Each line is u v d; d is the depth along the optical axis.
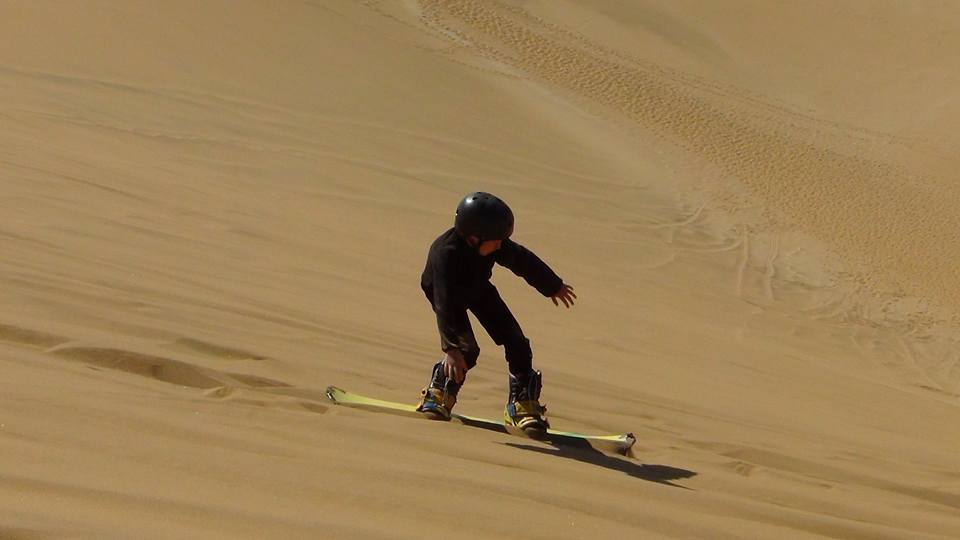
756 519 8.12
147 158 30.39
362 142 42.19
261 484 6.27
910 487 11.34
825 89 79.06
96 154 28.20
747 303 36.91
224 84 43.59
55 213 18.45
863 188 58.38
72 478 5.68
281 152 37.47
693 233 44.75
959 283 45.59
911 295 43.22
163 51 45.03
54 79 37.56
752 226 48.03
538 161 47.75
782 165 59.78
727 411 15.46
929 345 37.59
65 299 11.88
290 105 43.91
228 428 7.62
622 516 7.18
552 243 36.88
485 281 10.06
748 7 89.25
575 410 12.54
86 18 45.47
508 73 63.53
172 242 18.89
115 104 36.91
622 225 42.53
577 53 73.44
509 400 10.36
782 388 21.08
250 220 24.14
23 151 24.69
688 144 59.66
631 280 34.69
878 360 34.31
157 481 5.94
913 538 8.47
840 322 38.00
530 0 82.81
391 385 11.61
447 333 9.60
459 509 6.49
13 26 42.06
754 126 67.06
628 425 12.14
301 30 54.97
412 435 8.87
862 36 86.50
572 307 24.94
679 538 6.98
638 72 73.25
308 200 31.67
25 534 4.73
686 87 72.56
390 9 69.44
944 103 77.06
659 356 20.91
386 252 25.34
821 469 11.46
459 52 64.38
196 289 14.77
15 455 5.89
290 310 14.90
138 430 7.02
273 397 9.56
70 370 8.93
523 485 7.43
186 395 8.94
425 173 40.84
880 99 78.06
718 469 10.32
